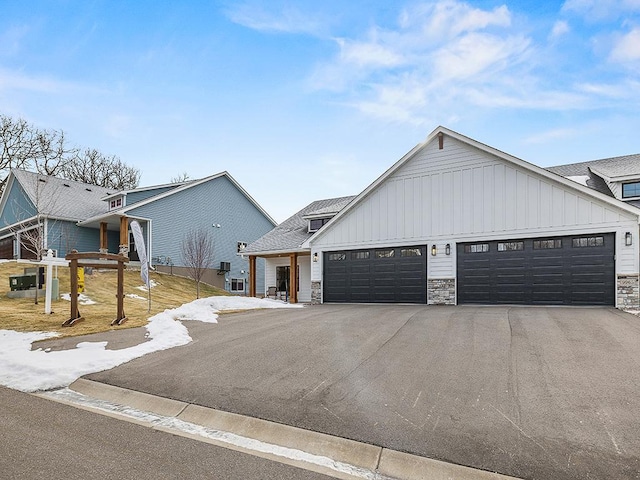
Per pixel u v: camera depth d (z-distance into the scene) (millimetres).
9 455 3424
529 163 12555
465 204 13688
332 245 16344
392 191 15086
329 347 6871
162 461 3346
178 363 6145
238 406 4492
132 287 18688
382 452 3445
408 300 14578
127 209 22016
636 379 4926
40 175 25625
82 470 3156
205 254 25062
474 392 4629
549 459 3209
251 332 8391
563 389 4648
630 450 3285
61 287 16453
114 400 4984
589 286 11781
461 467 3180
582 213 11922
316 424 3977
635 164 15508
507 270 12922
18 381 5617
